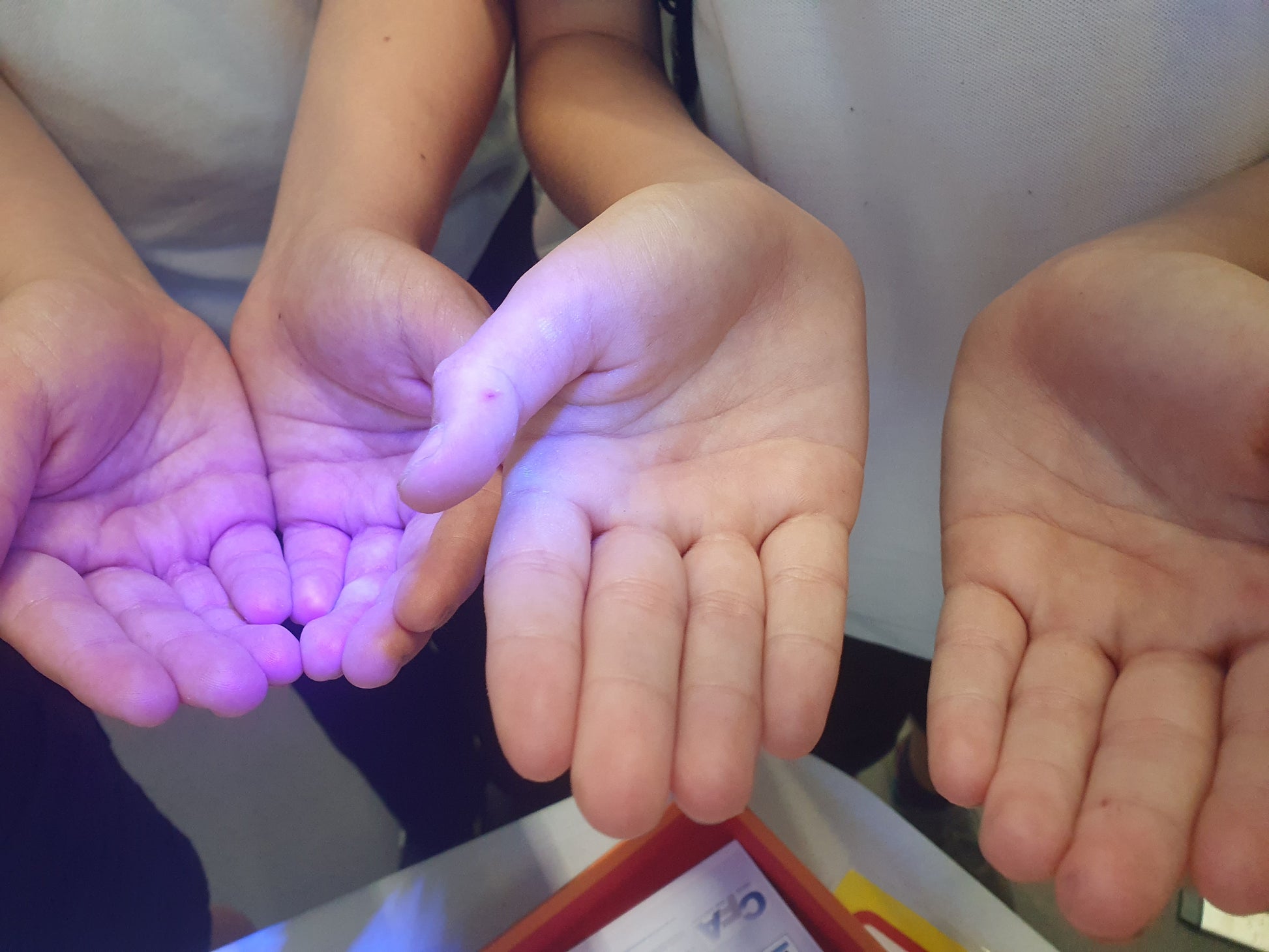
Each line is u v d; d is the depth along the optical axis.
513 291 0.20
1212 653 0.19
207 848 0.39
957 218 0.31
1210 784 0.17
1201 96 0.26
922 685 0.41
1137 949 0.32
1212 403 0.19
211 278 0.41
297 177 0.31
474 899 0.29
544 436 0.22
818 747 0.39
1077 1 0.25
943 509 0.23
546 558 0.19
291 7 0.33
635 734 0.17
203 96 0.33
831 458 0.23
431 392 0.25
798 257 0.25
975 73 0.27
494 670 0.18
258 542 0.27
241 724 0.41
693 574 0.21
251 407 0.29
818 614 0.20
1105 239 0.23
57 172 0.31
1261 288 0.19
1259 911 0.16
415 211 0.31
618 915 0.27
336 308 0.25
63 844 0.33
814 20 0.27
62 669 0.21
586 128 0.31
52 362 0.23
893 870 0.31
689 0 0.34
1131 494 0.21
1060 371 0.22
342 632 0.23
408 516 0.27
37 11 0.30
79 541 0.24
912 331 0.34
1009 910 0.30
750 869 0.27
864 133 0.30
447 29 0.32
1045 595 0.21
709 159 0.28
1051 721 0.19
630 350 0.21
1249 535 0.19
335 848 0.39
